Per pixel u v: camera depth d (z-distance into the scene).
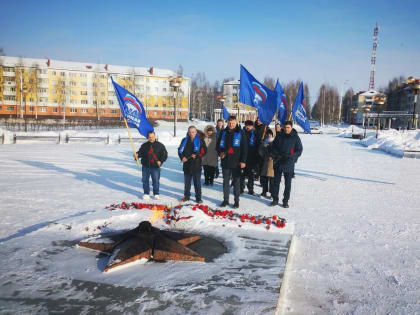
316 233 5.32
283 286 3.43
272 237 4.66
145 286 3.17
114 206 6.00
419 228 5.68
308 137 41.41
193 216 5.12
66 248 4.09
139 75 76.12
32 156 15.05
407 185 9.98
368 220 6.13
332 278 3.79
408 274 3.91
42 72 69.06
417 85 20.94
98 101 73.31
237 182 6.75
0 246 4.12
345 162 15.76
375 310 3.16
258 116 8.27
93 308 2.78
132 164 13.18
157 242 3.96
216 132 9.98
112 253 3.79
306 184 9.85
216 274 3.46
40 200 6.97
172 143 24.62
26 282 3.21
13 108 68.31
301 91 9.60
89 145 22.05
